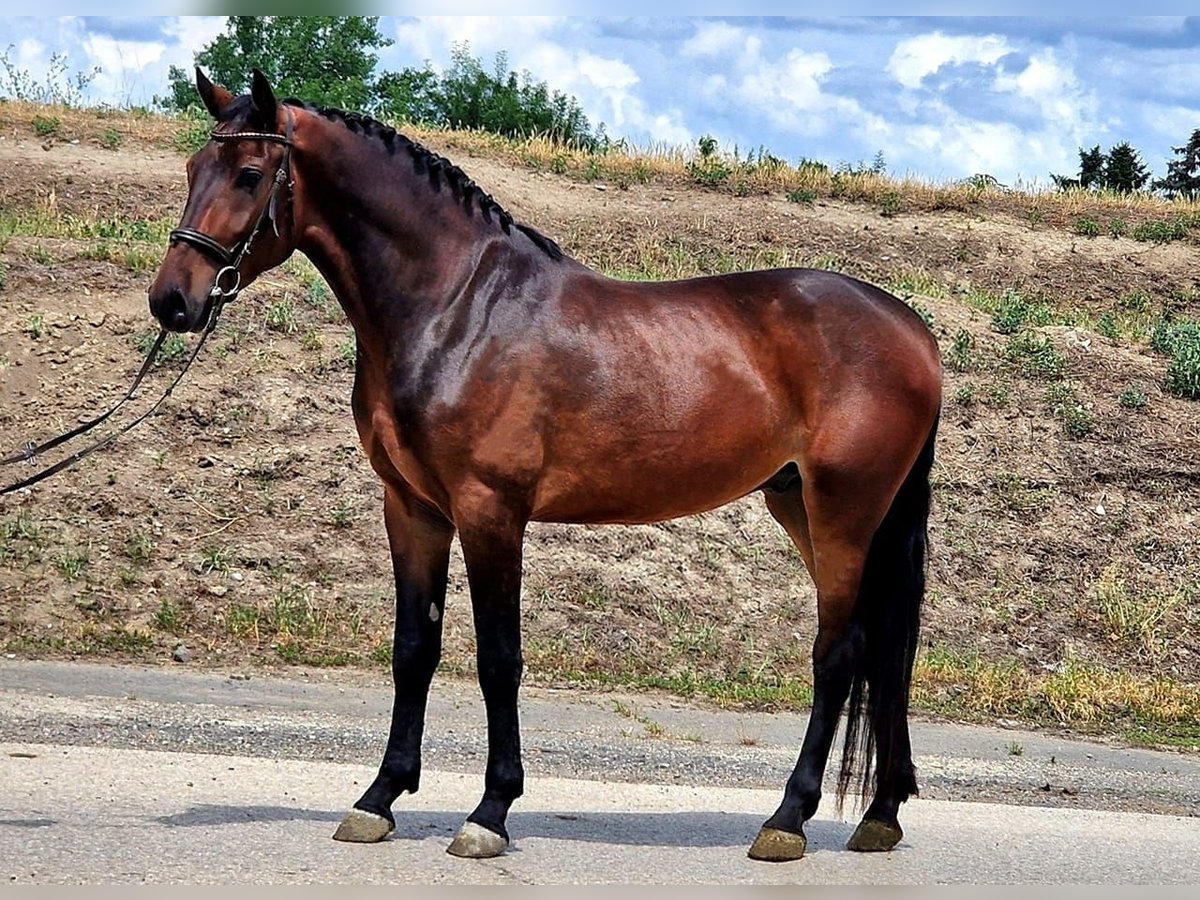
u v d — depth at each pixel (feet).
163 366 40.45
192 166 18.33
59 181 57.62
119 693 27.99
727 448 19.21
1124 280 64.13
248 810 19.93
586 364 18.49
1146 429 45.91
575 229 61.05
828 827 22.08
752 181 69.41
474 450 17.95
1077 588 40.37
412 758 18.81
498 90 127.95
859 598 19.92
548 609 35.86
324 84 102.47
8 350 39.88
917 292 56.44
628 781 24.56
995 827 22.47
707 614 37.27
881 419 19.56
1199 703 35.76
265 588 34.96
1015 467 43.93
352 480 38.55
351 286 18.44
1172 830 23.35
